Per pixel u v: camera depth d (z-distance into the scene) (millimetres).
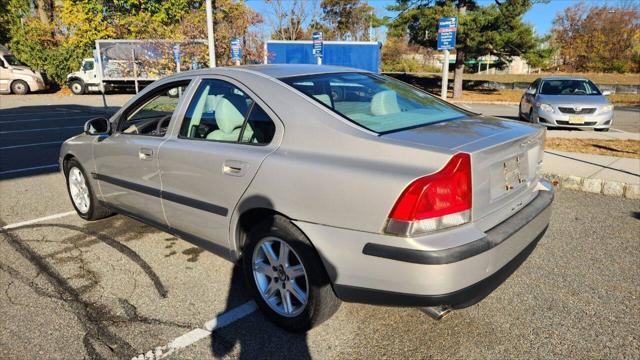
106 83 25344
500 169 2615
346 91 3189
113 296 3379
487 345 2773
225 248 3195
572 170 6621
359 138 2564
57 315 3135
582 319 3027
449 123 2947
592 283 3500
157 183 3619
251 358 2686
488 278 2422
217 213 3141
